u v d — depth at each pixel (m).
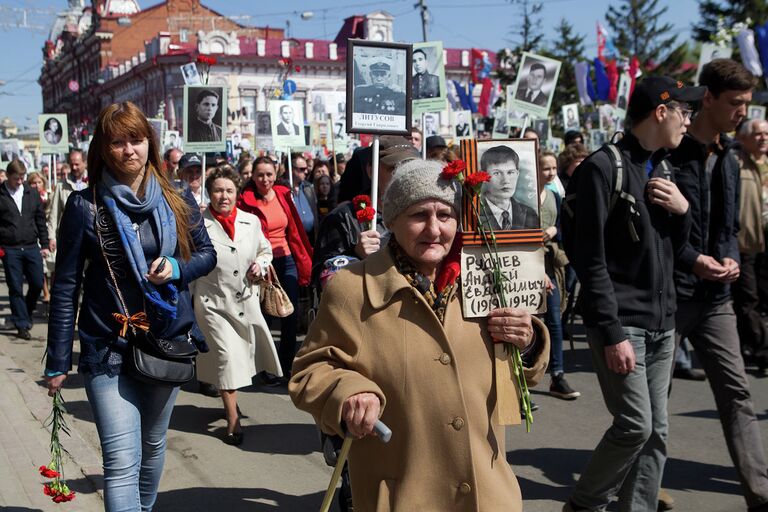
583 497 3.72
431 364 2.36
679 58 56.72
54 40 90.31
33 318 11.05
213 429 6.02
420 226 2.38
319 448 5.55
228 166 5.97
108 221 3.28
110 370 3.23
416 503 2.34
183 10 71.75
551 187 7.56
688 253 4.04
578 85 23.47
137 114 3.31
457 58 60.28
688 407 6.32
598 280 3.50
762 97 18.34
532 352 2.54
